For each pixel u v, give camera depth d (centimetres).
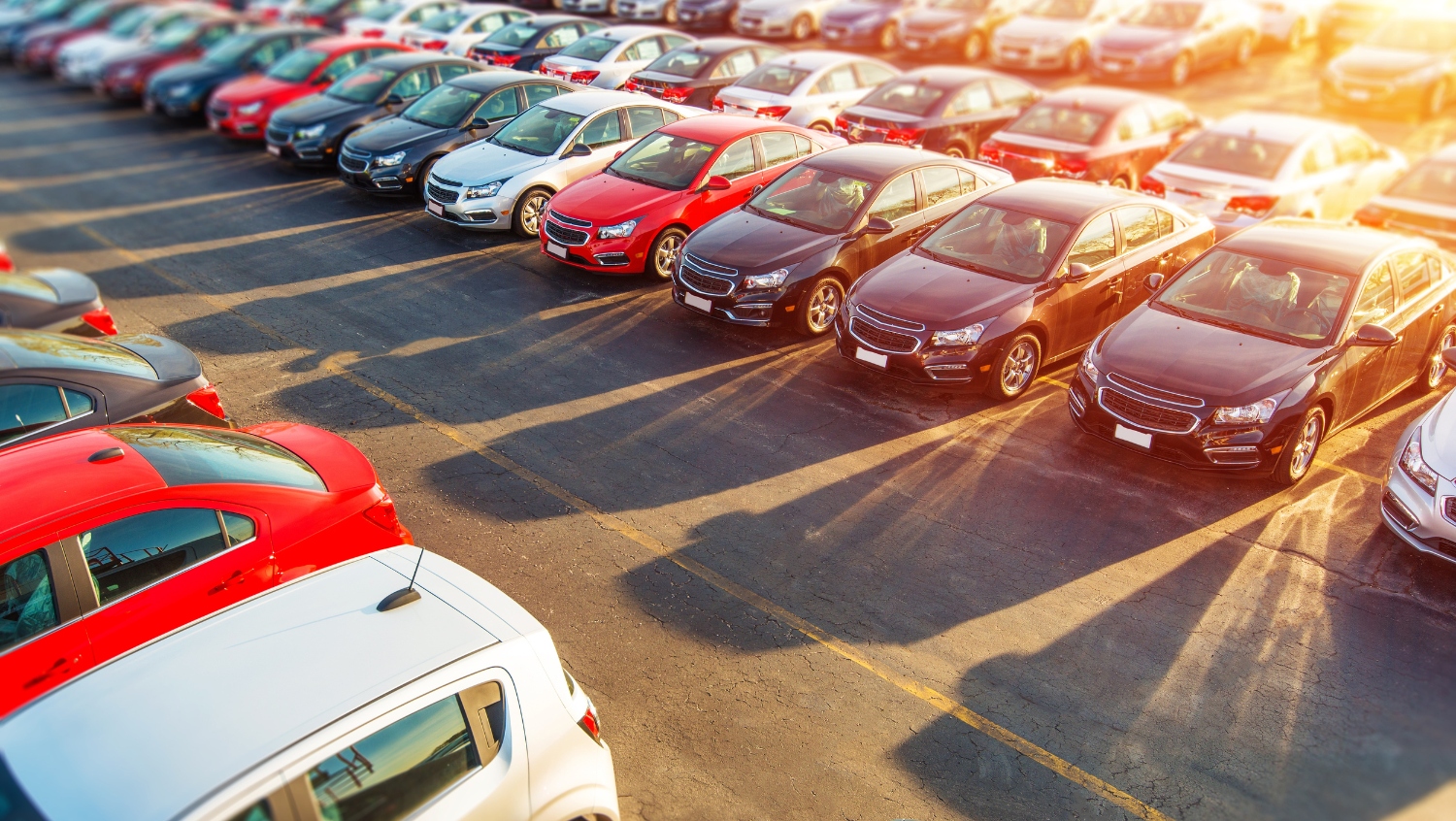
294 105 1691
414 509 705
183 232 1388
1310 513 710
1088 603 611
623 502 717
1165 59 2031
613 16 2656
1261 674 549
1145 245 959
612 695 532
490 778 359
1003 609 604
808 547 664
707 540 671
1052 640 577
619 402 871
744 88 1591
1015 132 1407
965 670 553
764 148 1220
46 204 1552
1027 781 479
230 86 1881
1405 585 629
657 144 1223
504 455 780
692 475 754
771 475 755
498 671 378
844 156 1084
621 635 579
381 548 555
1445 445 634
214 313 1087
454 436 812
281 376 927
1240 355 741
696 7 2497
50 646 438
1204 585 627
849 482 745
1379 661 560
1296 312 767
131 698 355
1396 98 1811
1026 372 887
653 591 618
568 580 628
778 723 514
